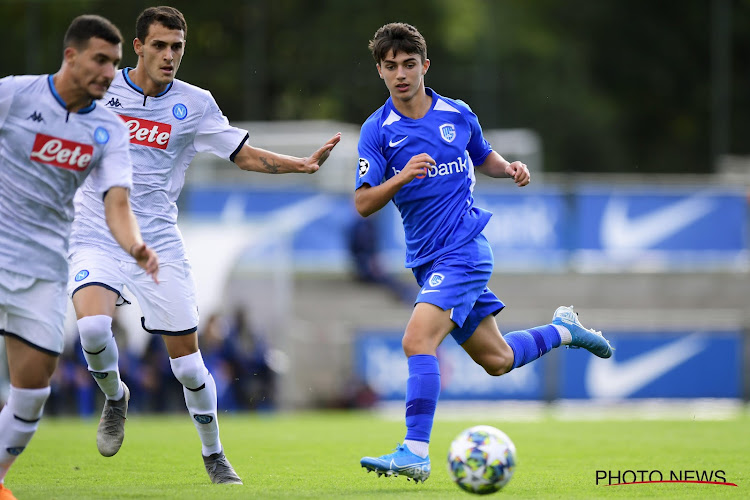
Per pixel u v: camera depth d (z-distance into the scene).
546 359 63.41
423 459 21.44
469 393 63.16
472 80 99.88
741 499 20.72
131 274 23.58
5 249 18.70
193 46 102.00
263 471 25.89
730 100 109.44
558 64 125.38
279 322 67.25
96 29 18.19
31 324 18.80
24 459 28.25
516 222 74.62
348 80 104.38
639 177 128.25
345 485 22.86
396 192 22.05
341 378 68.06
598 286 76.56
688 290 76.25
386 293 78.44
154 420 51.72
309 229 77.69
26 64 94.06
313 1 109.06
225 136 24.12
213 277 60.28
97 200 23.86
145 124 23.48
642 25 132.38
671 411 60.75
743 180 88.00
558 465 27.06
